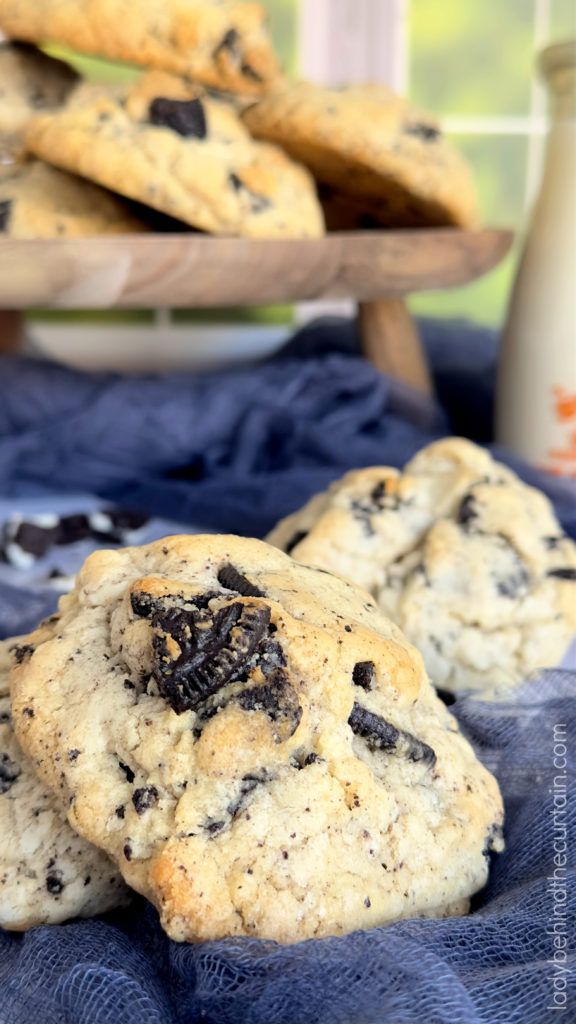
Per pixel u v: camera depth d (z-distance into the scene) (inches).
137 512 15.5
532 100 22.2
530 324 17.5
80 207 15.0
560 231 17.3
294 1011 7.4
